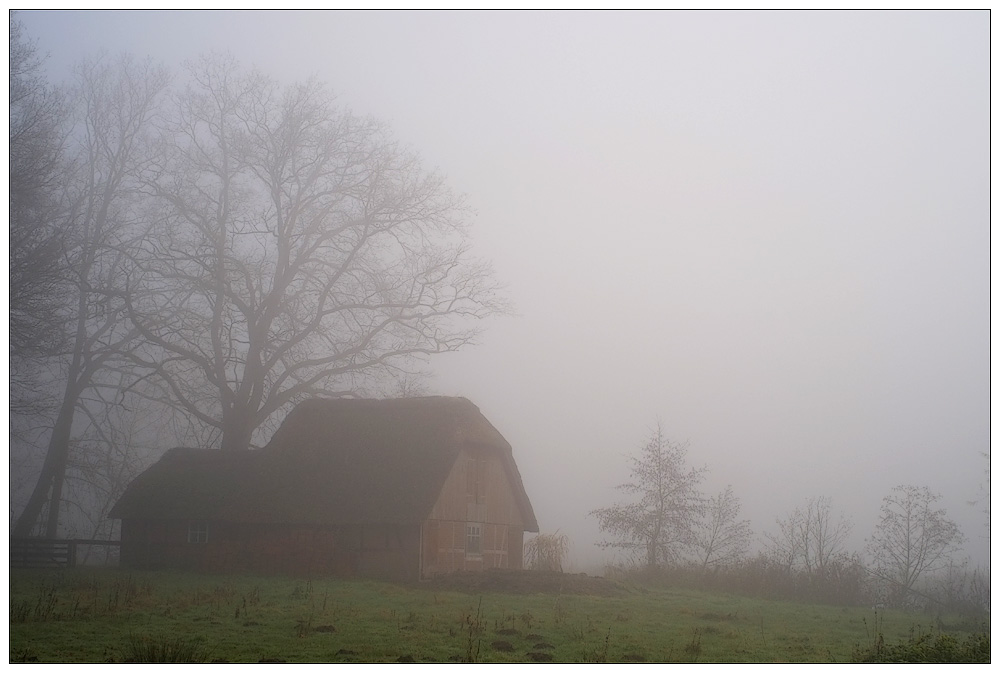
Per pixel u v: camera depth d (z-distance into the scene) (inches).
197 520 1611.7
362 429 1664.6
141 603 1011.3
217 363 1959.9
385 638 783.1
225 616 911.7
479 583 1291.8
